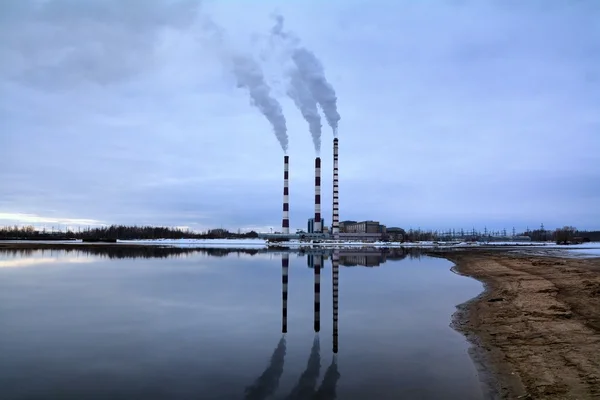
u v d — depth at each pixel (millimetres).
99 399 11305
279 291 30672
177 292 30094
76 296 28281
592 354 13555
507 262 52844
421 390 11562
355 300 26547
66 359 14664
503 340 15953
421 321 20266
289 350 15602
